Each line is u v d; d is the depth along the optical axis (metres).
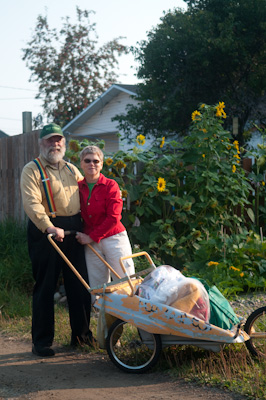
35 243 5.02
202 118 7.64
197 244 7.33
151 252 7.44
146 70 22.28
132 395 3.97
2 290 7.36
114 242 5.20
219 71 21.59
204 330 4.24
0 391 4.14
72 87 36.75
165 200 7.67
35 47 36.72
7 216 9.45
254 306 6.04
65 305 6.82
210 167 7.61
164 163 7.55
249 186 7.94
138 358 4.66
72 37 36.69
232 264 6.95
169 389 4.05
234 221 7.67
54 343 5.41
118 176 7.58
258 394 3.77
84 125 30.52
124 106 27.69
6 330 5.97
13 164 9.24
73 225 5.05
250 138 22.48
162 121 22.19
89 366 4.71
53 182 4.96
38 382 4.33
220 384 4.04
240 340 4.26
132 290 4.45
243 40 21.05
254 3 20.83
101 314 4.57
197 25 21.19
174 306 4.36
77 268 5.17
